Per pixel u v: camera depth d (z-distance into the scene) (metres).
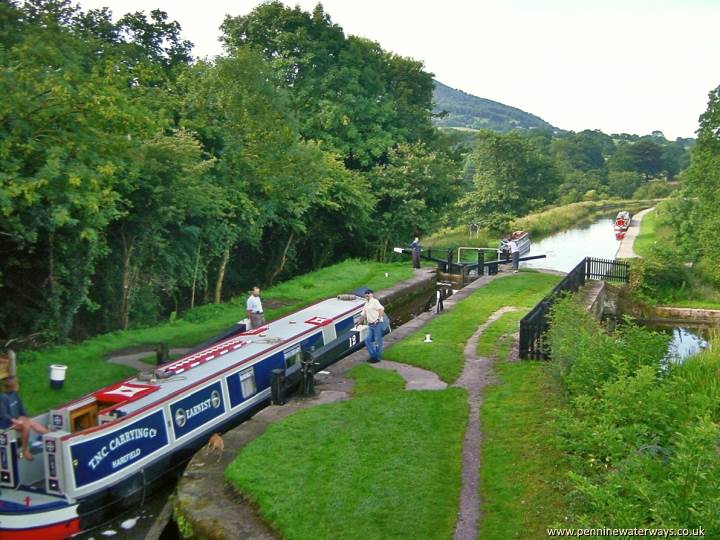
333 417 11.90
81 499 9.60
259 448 10.62
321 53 36.50
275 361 14.33
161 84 27.08
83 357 16.83
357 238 37.28
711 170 31.77
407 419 11.77
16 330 18.31
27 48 15.71
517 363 15.20
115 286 20.78
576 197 112.06
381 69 42.84
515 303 23.48
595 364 11.13
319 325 16.36
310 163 27.36
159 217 20.56
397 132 40.62
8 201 13.93
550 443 10.12
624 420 9.07
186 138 20.72
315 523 8.48
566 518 7.97
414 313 27.19
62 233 17.66
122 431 10.39
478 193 59.94
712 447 7.20
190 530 8.86
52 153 14.67
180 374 12.58
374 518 8.53
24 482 9.85
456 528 8.29
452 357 15.91
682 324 27.03
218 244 24.34
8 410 10.02
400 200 37.78
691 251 32.47
